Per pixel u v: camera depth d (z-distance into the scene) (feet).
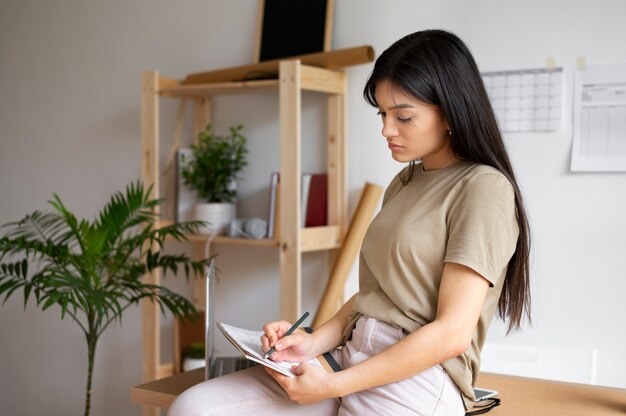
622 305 8.09
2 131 13.30
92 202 12.34
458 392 5.24
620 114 8.07
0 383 13.48
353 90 9.66
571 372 7.82
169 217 10.84
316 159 10.11
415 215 5.24
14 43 13.08
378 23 9.48
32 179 13.00
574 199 8.32
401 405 5.08
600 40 8.13
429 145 5.27
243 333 5.92
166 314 11.44
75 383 12.64
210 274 6.64
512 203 5.11
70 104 12.49
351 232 9.37
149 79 10.03
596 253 8.21
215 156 10.22
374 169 9.57
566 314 8.38
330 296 9.29
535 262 8.54
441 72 5.10
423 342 4.85
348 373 4.97
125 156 11.94
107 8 11.99
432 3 9.07
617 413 6.25
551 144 8.41
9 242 9.46
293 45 9.95
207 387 5.63
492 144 5.24
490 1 8.70
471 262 4.86
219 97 10.98
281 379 5.08
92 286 9.75
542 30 8.41
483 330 5.33
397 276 5.25
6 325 13.37
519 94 8.55
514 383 7.16
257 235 9.64
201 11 11.03
